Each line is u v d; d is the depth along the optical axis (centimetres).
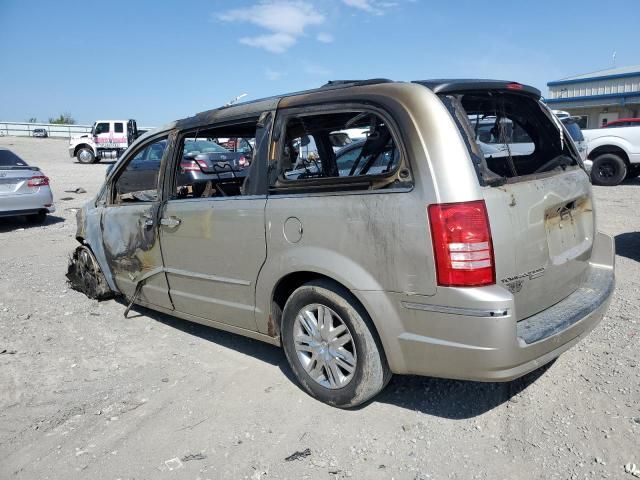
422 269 284
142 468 297
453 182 278
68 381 403
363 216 302
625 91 2688
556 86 2925
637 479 266
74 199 1534
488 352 274
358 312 316
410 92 300
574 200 359
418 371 300
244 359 428
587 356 394
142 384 394
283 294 369
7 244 951
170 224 429
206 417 345
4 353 455
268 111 365
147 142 486
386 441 310
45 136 4962
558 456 288
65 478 293
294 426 329
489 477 276
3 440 330
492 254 279
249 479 285
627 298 513
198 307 426
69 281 643
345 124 338
